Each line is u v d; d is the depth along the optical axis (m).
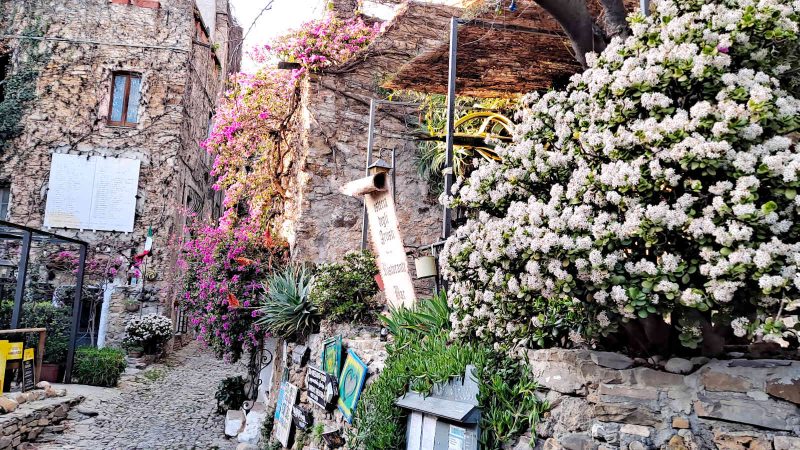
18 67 14.06
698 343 2.34
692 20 2.32
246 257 8.28
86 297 13.50
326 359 5.46
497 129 6.63
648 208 2.07
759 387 2.06
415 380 3.54
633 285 2.17
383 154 8.24
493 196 2.79
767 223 1.91
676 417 2.23
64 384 9.83
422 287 7.84
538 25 5.14
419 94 8.30
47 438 7.18
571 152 2.53
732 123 1.98
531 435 2.64
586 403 2.48
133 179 14.12
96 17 14.52
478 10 5.25
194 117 16.17
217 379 12.16
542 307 2.72
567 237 2.25
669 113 2.19
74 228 13.80
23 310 10.61
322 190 8.00
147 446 7.10
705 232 1.99
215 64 18.83
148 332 13.01
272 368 8.32
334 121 8.20
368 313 5.80
